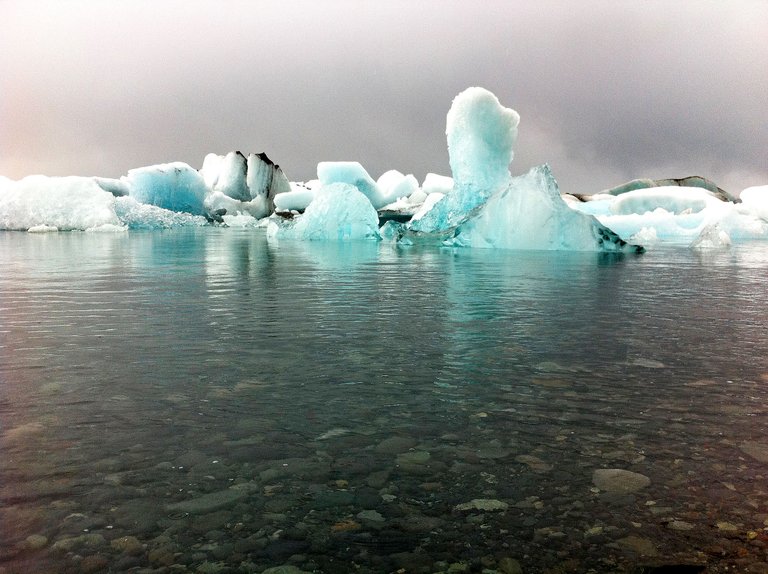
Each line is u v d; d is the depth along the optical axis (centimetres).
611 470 125
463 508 110
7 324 284
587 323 288
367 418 156
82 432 145
